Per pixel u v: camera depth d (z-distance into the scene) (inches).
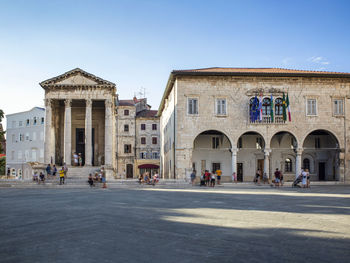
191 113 1855.3
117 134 3302.2
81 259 335.6
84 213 651.5
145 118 3361.2
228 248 377.1
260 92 1879.9
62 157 2255.2
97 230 479.8
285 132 1987.0
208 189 1440.7
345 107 1927.9
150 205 786.2
